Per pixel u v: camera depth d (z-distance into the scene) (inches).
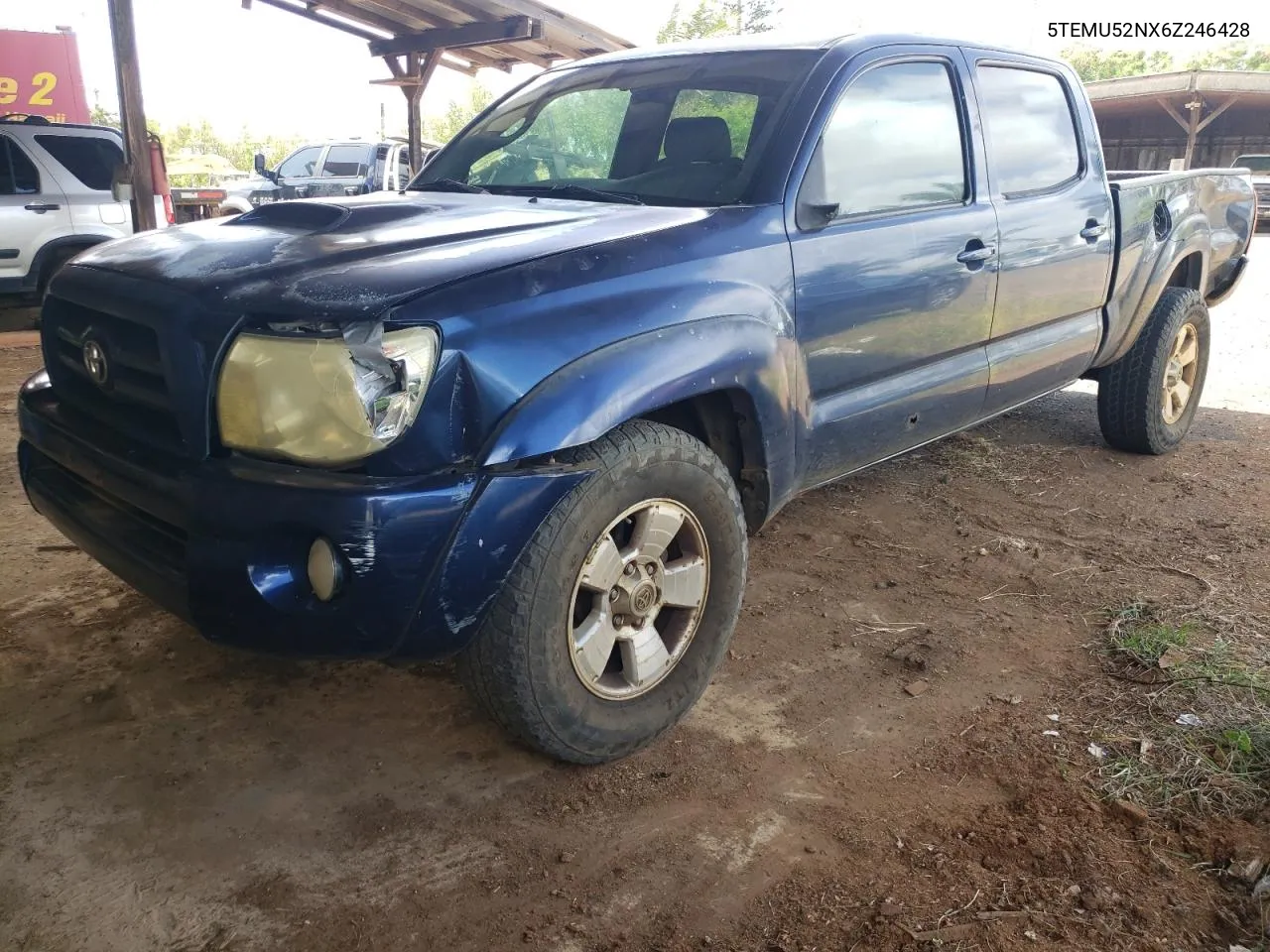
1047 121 161.0
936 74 138.4
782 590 141.9
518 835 91.4
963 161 141.3
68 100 647.1
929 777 99.1
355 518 78.5
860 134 124.8
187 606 86.0
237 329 83.7
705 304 100.3
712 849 89.3
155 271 94.7
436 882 85.4
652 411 99.9
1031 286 152.6
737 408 108.0
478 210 113.5
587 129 136.2
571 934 79.4
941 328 136.3
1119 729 106.2
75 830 90.9
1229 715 107.8
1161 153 1186.6
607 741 98.6
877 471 193.3
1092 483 186.9
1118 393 194.5
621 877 85.9
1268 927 78.6
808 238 114.8
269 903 82.5
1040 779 98.0
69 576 140.8
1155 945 77.0
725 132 121.6
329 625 82.2
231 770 100.2
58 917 80.5
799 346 114.6
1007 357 152.3
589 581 94.2
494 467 85.0
